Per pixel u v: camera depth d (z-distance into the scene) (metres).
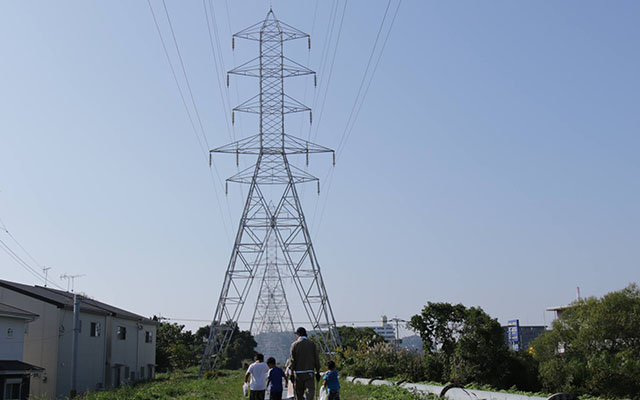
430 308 35.72
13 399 33.00
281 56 54.38
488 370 32.66
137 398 27.48
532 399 18.48
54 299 41.88
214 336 57.03
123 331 53.25
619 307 39.16
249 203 54.09
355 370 44.22
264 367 18.55
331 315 55.16
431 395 23.59
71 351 42.22
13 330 34.75
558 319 42.50
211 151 50.47
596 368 29.41
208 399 26.33
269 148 53.09
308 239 55.09
